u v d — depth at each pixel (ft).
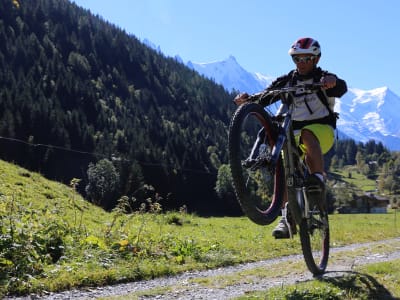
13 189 67.05
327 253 22.88
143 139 420.36
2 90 375.25
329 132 18.44
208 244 46.70
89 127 397.60
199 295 21.30
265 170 16.19
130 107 620.49
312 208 18.66
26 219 34.19
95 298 23.62
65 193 87.56
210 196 369.71
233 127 15.31
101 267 30.76
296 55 18.39
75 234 36.94
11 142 317.63
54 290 25.21
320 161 17.80
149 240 40.86
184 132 529.04
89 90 548.72
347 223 131.23
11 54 584.81
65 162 339.57
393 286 19.20
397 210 480.23
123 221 43.37
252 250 46.11
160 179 356.59
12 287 24.39
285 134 16.51
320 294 18.10
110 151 373.40
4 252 27.40
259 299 18.20
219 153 475.31
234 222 114.21
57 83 524.52
